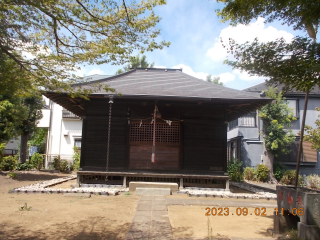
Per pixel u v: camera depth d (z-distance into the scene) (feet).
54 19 14.94
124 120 32.19
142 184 30.32
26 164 52.26
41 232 14.84
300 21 14.57
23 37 14.64
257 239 14.30
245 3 14.62
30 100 49.93
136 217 18.56
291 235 14.74
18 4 13.56
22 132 48.39
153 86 33.88
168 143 32.27
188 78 40.32
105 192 27.48
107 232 15.14
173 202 24.09
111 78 37.14
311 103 54.49
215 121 32.40
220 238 14.28
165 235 14.62
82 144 31.76
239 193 31.81
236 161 51.34
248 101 29.48
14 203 22.29
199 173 31.86
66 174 51.26
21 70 14.70
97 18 15.12
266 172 48.29
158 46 16.72
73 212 19.63
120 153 31.83
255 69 14.57
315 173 52.21
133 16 15.65
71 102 33.88
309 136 31.55
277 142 47.19
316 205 13.94
